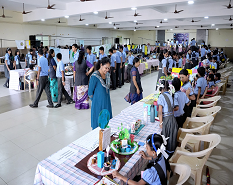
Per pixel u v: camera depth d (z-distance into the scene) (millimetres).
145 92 6926
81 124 4203
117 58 7273
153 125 2512
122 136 2020
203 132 2805
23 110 4996
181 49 16750
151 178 1442
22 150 3188
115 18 12328
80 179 1483
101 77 2637
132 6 7410
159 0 6820
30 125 4121
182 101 2773
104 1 8086
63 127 4047
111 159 1719
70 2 9148
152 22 14844
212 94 5062
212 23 12828
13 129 3936
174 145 2379
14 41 12078
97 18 13211
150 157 1733
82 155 1793
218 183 2541
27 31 12680
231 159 3066
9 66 7746
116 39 19266
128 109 3102
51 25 14070
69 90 5926
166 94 2391
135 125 2295
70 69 6352
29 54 8969
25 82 7418
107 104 2730
